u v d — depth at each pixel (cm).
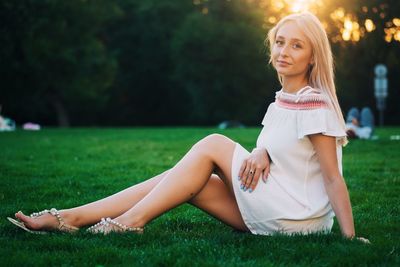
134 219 450
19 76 4219
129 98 5600
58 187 775
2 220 549
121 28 5447
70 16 4391
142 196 466
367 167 984
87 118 5522
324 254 392
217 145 449
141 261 384
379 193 714
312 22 439
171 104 5584
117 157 1205
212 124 5472
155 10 5300
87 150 1381
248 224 445
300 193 431
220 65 4966
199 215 581
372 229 506
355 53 3350
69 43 4447
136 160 1133
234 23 5088
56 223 460
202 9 5400
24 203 657
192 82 5097
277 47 447
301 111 426
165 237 453
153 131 2377
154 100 5581
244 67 4966
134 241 432
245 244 425
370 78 4109
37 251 419
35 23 3953
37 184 799
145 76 5503
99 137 1956
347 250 396
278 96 447
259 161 432
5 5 3766
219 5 5091
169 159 1152
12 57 4069
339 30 2755
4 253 405
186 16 5212
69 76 4450
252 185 433
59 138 1917
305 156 430
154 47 5431
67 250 418
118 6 5238
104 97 4975
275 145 433
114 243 429
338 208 422
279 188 431
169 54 5391
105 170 969
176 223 541
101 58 4638
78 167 1013
